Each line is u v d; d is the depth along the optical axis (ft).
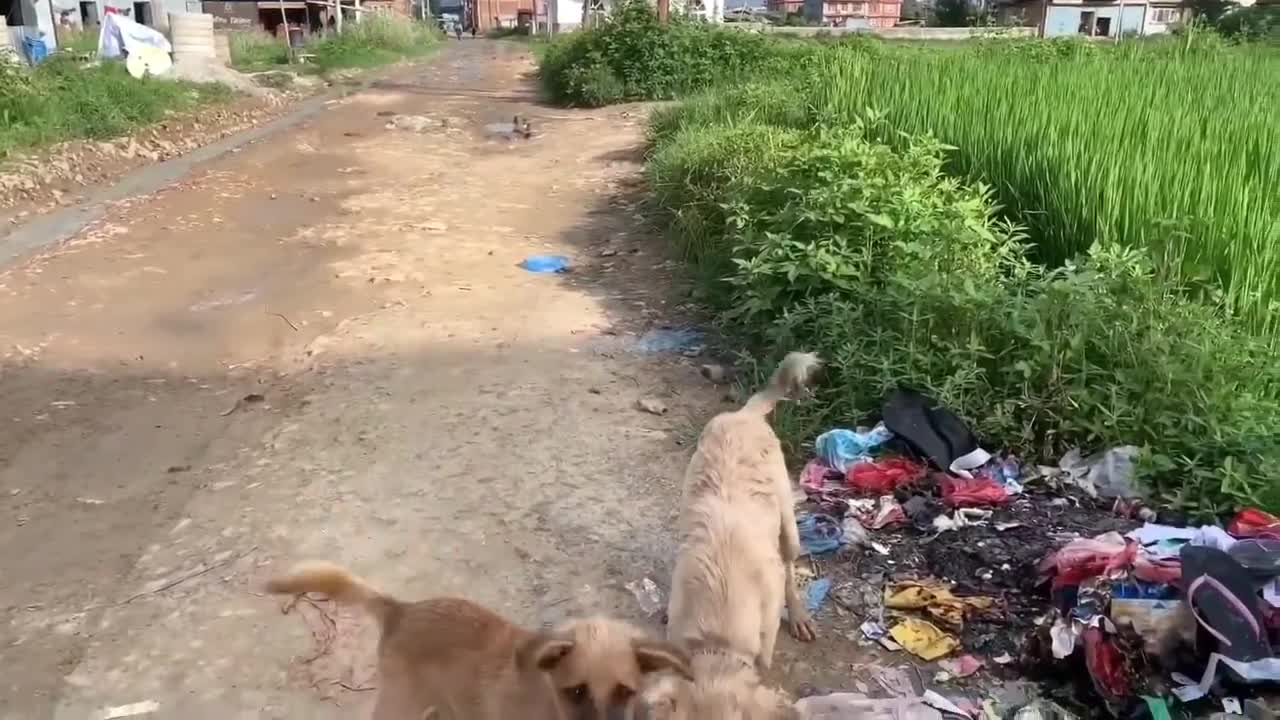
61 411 21.45
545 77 82.94
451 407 21.04
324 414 20.90
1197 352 18.11
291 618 14.40
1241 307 20.61
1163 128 28.45
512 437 19.61
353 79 93.25
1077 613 13.11
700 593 11.65
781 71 68.39
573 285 29.91
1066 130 29.07
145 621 14.33
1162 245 21.86
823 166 27.30
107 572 15.51
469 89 86.99
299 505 17.31
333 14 142.72
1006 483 17.22
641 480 18.03
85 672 13.32
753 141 35.63
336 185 44.55
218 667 13.43
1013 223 27.32
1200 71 44.24
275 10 141.69
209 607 14.62
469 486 17.83
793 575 14.10
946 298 20.18
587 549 15.98
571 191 43.42
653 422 20.29
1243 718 11.87
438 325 26.23
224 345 25.39
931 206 24.54
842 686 13.00
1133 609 12.76
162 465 18.98
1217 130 28.09
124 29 69.00
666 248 33.37
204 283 30.25
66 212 38.09
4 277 30.40
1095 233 23.53
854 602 14.56
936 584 14.75
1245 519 15.05
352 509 17.16
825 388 20.13
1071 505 16.69
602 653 10.24
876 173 25.99
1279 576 13.01
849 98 39.93
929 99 35.73
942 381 19.25
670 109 53.98
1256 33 87.97
